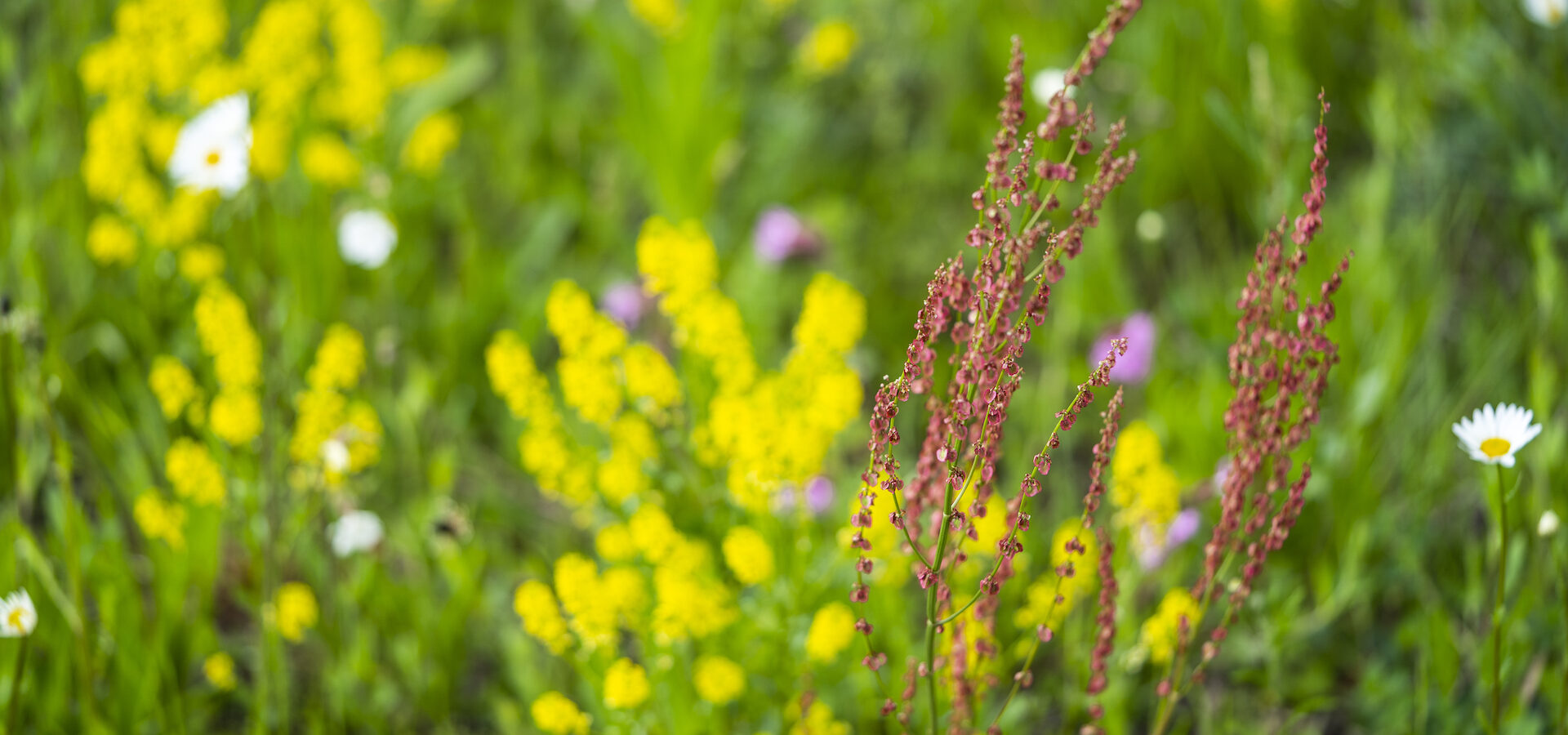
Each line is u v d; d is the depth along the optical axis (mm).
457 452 2836
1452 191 3016
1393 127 2898
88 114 3184
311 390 2564
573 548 2561
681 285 1869
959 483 1390
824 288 1854
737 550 1718
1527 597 1825
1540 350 2316
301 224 3043
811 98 3734
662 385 1849
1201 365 2795
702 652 1971
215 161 2445
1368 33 3400
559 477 1919
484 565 2439
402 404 2637
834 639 1731
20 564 2092
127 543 2512
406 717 2270
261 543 2248
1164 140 3266
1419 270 2744
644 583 1854
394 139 3461
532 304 3111
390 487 2676
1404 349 2494
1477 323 2713
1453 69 3043
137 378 2701
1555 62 3076
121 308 2783
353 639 2297
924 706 1959
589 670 1830
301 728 2260
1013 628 2158
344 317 3057
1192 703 2227
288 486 2260
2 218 2898
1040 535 2461
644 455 1878
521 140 3617
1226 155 3221
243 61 2814
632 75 3295
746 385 1887
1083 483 2695
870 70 3764
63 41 3322
